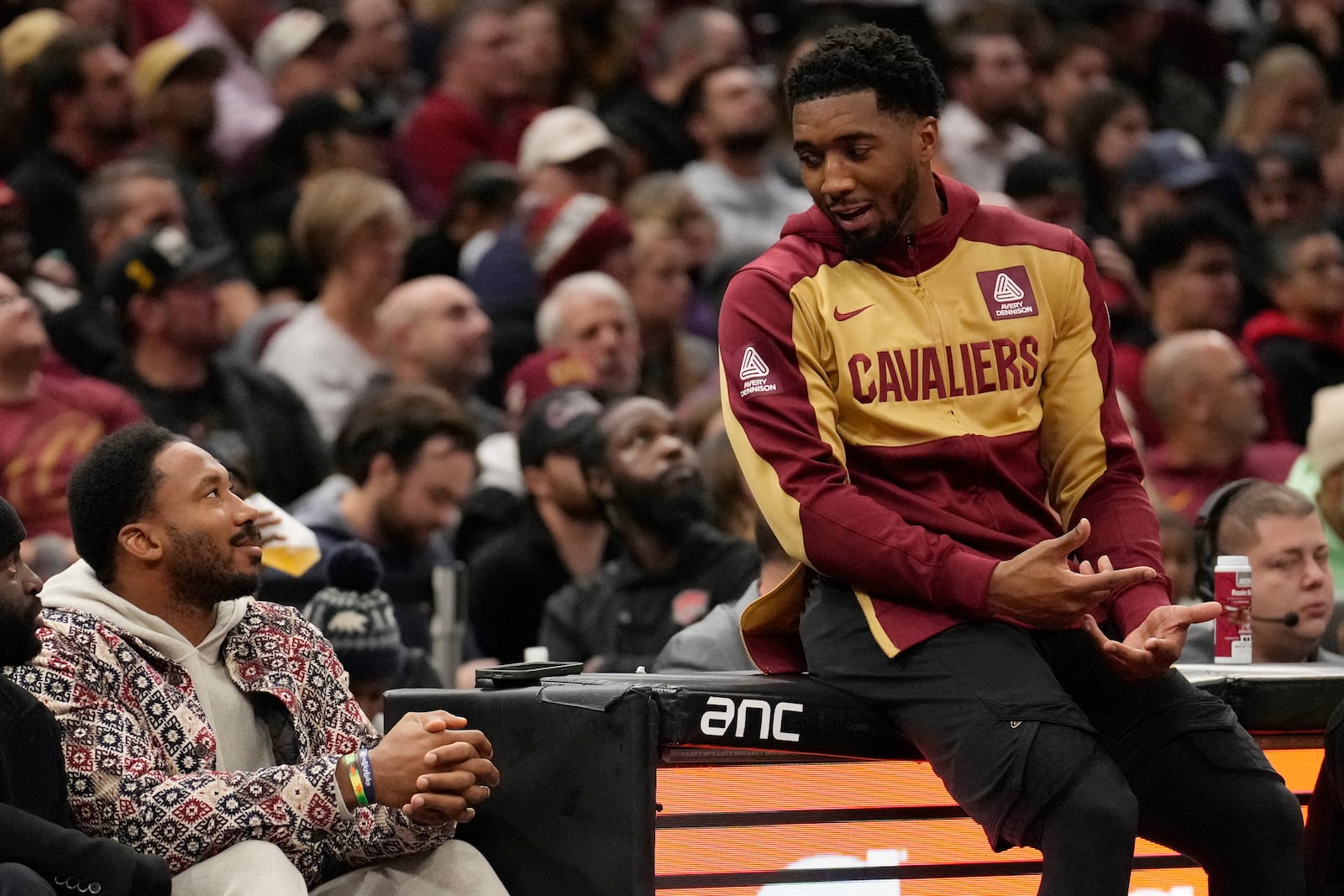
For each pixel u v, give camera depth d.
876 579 7.42
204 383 14.84
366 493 13.12
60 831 7.72
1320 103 23.80
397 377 15.93
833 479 7.48
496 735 8.35
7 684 7.92
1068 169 19.88
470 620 14.19
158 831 8.16
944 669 7.45
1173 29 26.48
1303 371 18.27
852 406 7.63
